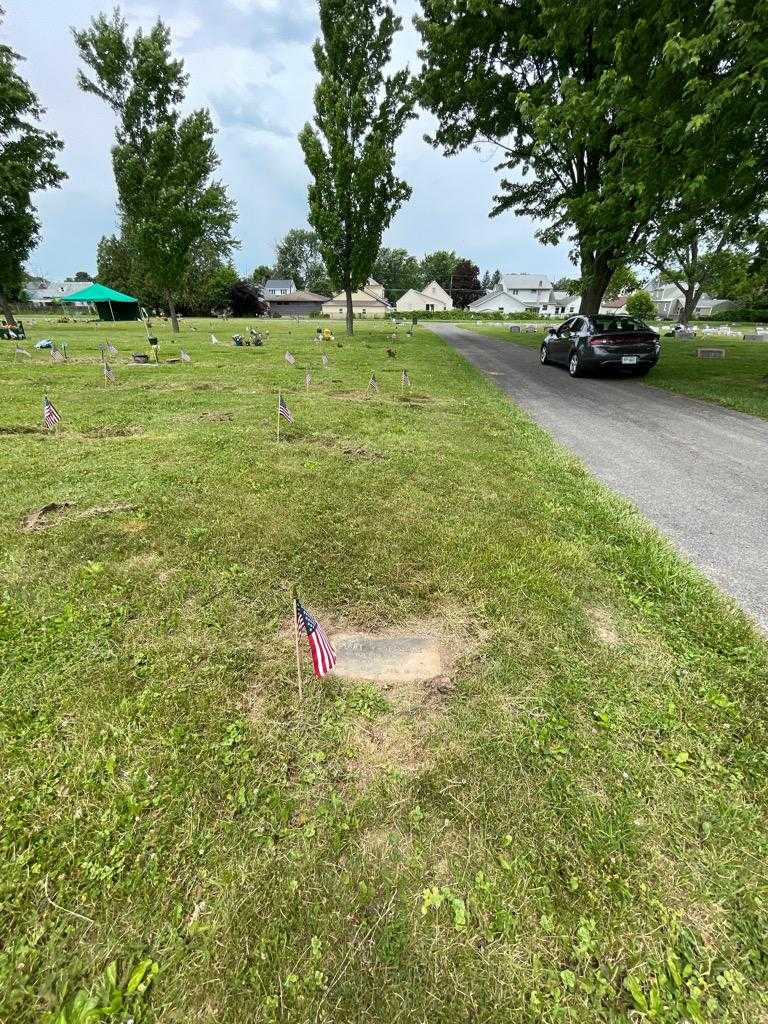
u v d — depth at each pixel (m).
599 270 16.03
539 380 11.19
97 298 37.00
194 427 6.57
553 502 4.24
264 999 1.24
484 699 2.17
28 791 1.75
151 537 3.53
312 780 1.81
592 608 2.82
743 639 2.56
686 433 6.68
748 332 35.00
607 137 11.30
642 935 1.39
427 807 1.71
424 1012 1.22
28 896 1.45
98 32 19.39
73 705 2.10
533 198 18.02
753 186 8.70
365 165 19.34
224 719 2.05
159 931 1.38
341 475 4.75
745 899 1.48
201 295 57.00
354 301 74.25
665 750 1.94
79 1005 1.23
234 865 1.53
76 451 5.50
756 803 1.76
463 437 6.17
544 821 1.67
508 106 15.27
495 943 1.36
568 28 10.10
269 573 3.08
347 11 17.11
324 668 1.97
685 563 3.29
